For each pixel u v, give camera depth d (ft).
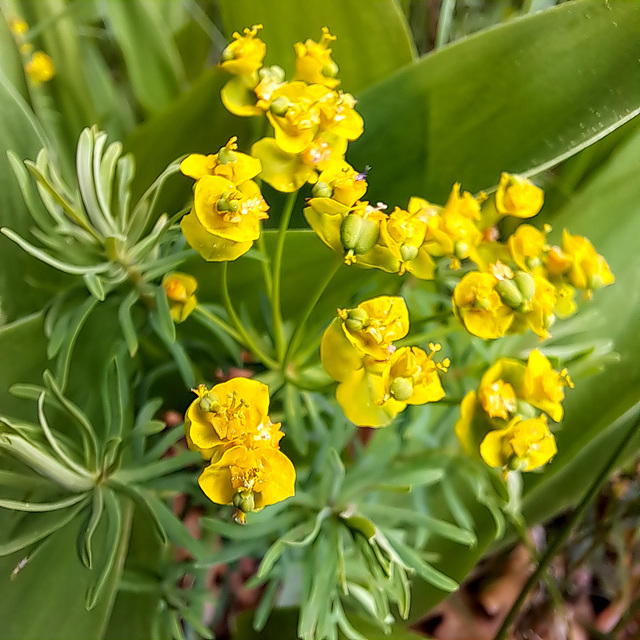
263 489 0.26
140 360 0.38
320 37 0.40
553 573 0.52
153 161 0.42
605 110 0.35
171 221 0.30
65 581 0.34
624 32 0.35
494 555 0.51
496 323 0.29
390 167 0.38
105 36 0.56
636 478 0.44
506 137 0.36
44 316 0.33
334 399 0.36
